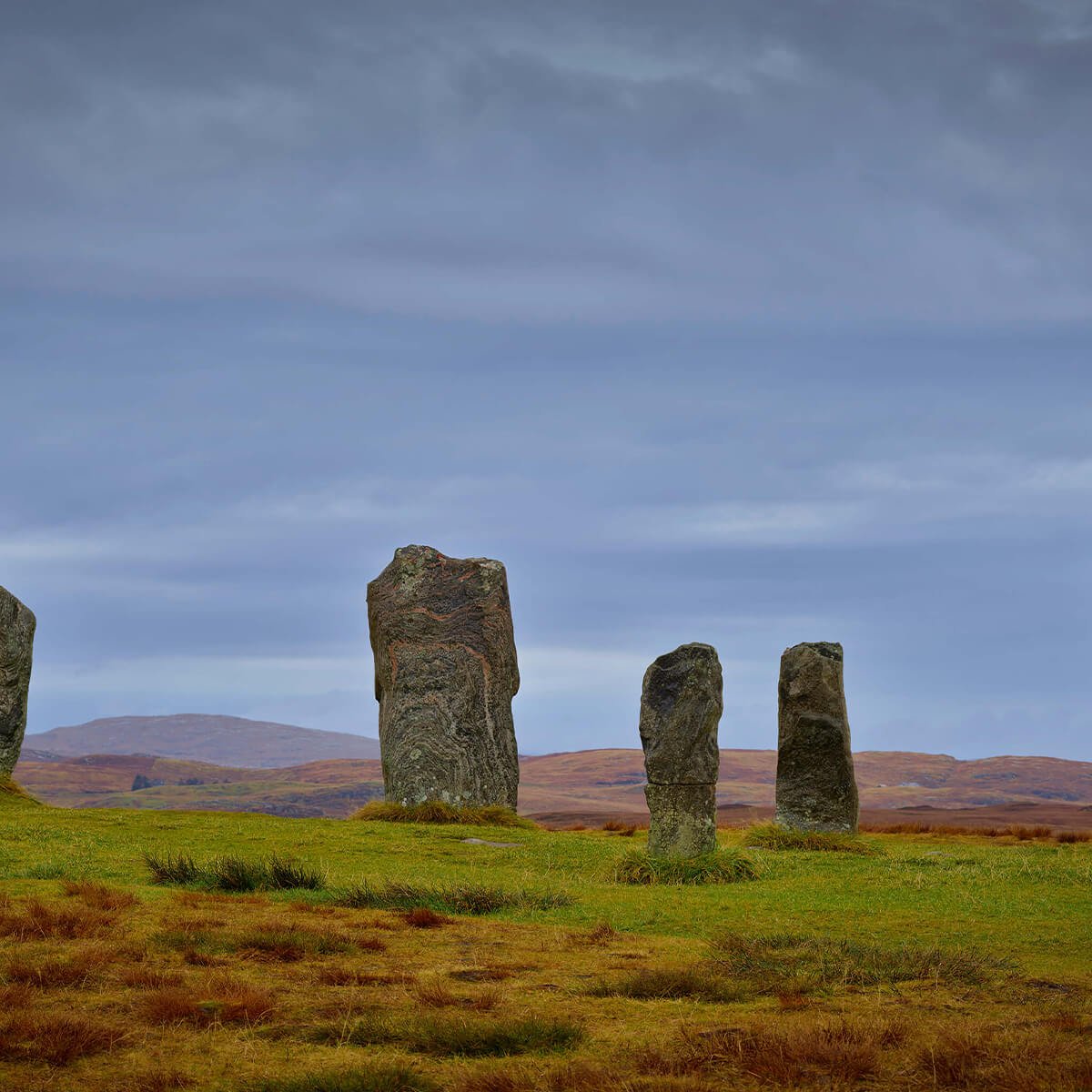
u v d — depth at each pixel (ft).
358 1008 32.94
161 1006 31.63
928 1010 33.12
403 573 113.19
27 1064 27.53
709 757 66.90
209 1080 26.71
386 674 110.01
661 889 59.47
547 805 437.58
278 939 40.75
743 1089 26.25
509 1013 32.68
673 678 67.67
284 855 71.51
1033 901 54.60
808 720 88.84
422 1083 26.25
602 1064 28.09
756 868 65.98
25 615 105.81
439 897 53.42
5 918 43.21
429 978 36.86
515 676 111.96
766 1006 33.91
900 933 46.47
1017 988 35.68
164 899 51.72
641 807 416.67
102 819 86.07
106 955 38.29
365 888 54.70
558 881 63.00
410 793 102.83
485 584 111.65
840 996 35.01
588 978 37.11
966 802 438.40
